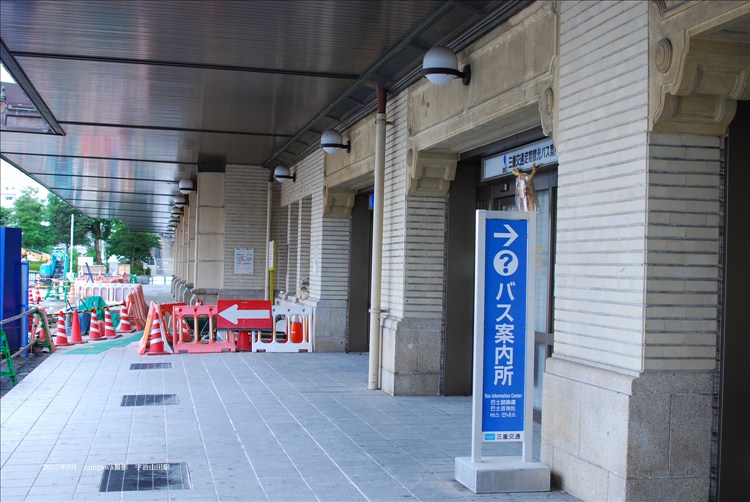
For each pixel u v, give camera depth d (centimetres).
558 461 597
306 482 604
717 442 517
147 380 1114
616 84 548
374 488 590
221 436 759
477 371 594
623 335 535
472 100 808
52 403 926
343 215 1505
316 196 1554
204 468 641
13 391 1012
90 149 1752
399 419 857
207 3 740
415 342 1013
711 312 523
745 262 524
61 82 1077
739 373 521
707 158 523
